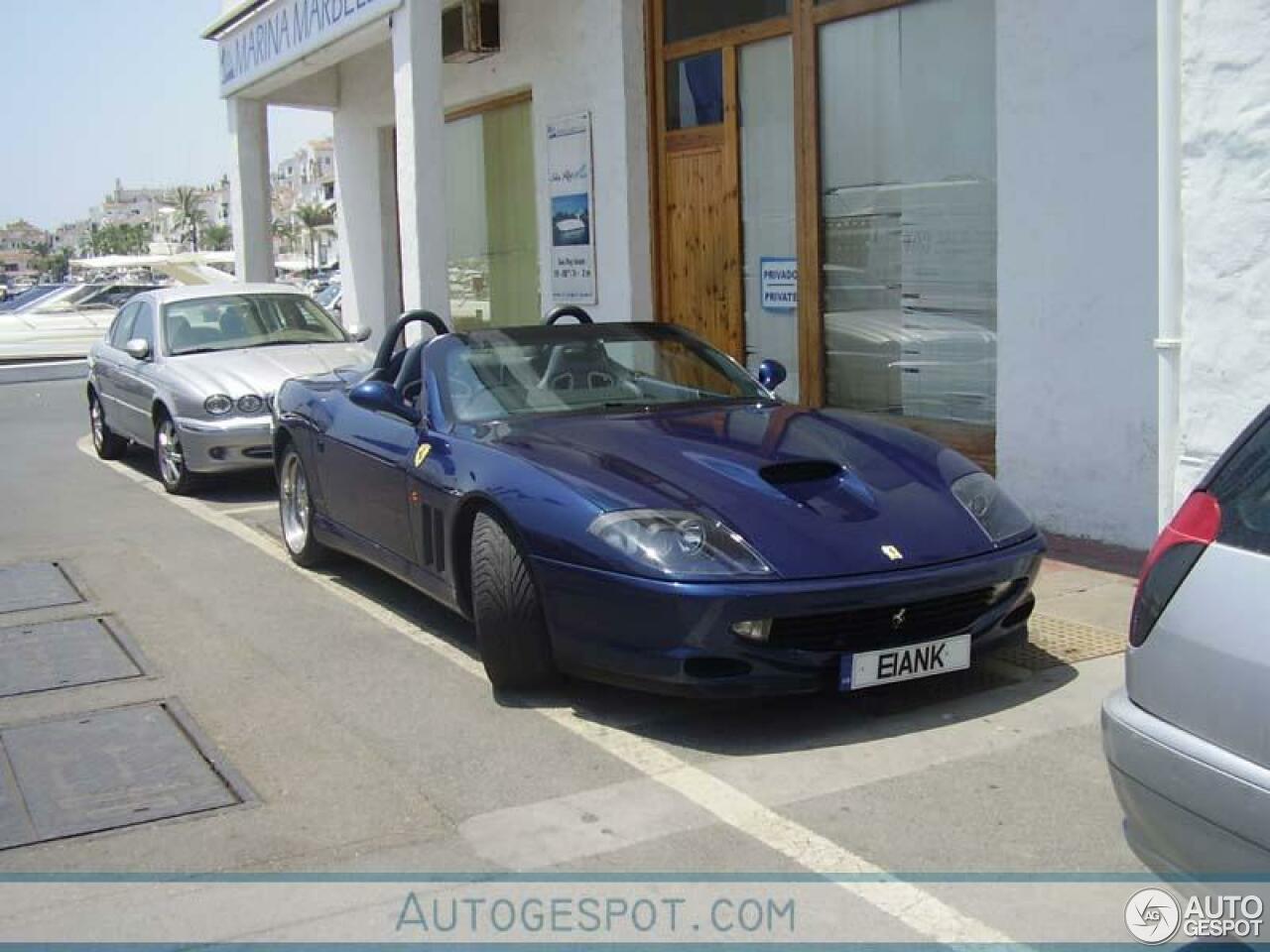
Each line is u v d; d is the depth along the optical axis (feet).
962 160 26.86
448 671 17.99
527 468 16.34
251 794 14.08
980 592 15.58
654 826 13.00
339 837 12.98
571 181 37.99
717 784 13.92
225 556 25.61
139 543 27.04
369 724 16.07
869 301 29.58
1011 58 23.76
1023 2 23.40
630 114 35.40
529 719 16.03
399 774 14.51
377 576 23.66
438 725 15.94
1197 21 17.63
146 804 13.89
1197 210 17.98
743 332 33.45
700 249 34.47
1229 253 17.67
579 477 15.89
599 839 12.76
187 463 31.60
